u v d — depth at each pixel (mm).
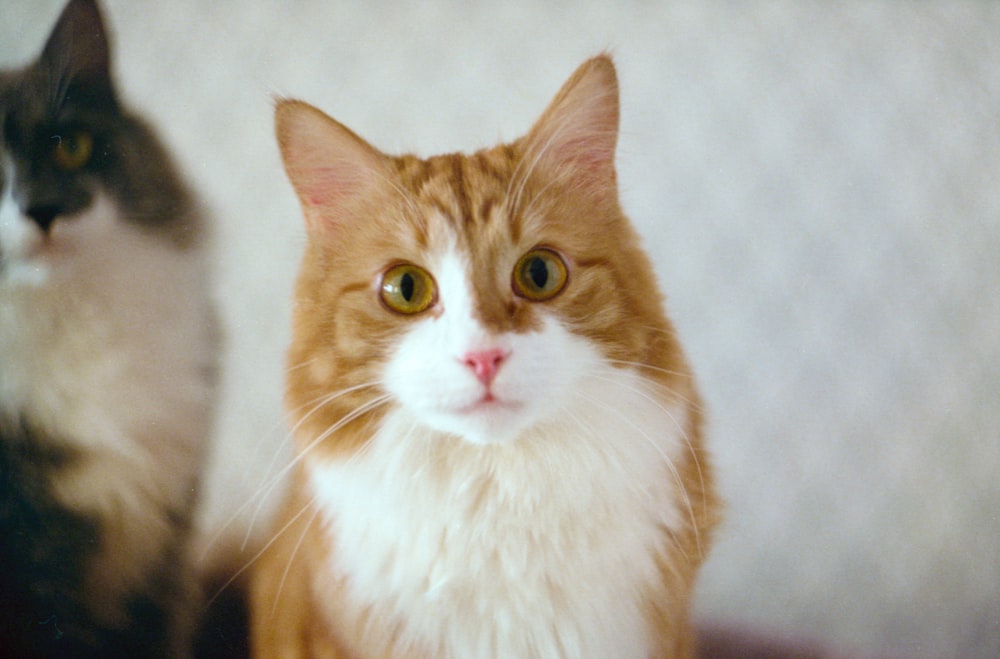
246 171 543
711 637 499
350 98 545
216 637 509
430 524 425
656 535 434
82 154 515
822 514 517
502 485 423
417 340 411
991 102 526
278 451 508
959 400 521
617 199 451
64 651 505
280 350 529
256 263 537
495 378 397
